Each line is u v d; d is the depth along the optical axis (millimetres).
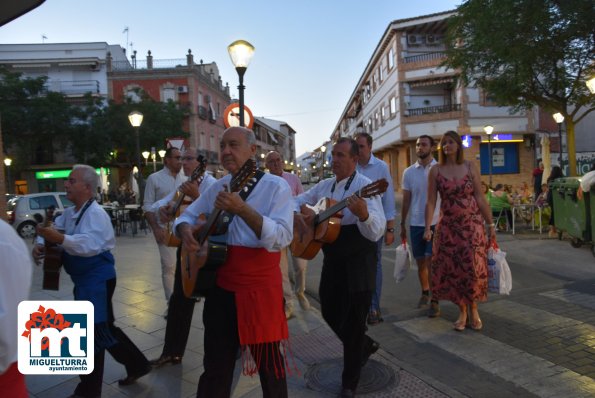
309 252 3320
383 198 4805
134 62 40688
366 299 3203
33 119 30156
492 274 4531
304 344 4340
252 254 2441
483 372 3660
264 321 2426
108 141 32312
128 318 5121
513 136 27656
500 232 11312
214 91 46125
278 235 2369
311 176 94500
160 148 33250
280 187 2516
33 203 15188
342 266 3266
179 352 3879
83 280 3164
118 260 9055
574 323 4637
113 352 3393
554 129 27094
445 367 3779
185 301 3865
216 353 2473
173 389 3461
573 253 8367
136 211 14898
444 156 4566
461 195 4449
